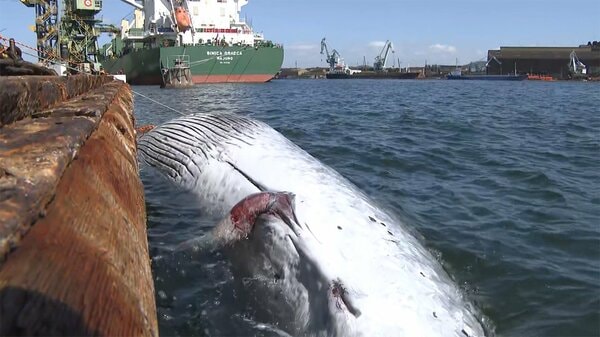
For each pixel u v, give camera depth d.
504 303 5.31
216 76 57.84
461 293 5.09
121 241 2.51
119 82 11.84
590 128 19.42
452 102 34.16
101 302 1.86
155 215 6.61
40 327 1.56
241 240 5.09
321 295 4.30
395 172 10.79
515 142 15.48
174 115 22.88
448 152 13.21
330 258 4.50
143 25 64.00
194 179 6.94
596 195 9.20
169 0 57.34
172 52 53.19
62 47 39.47
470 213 7.99
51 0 36.75
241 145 6.78
